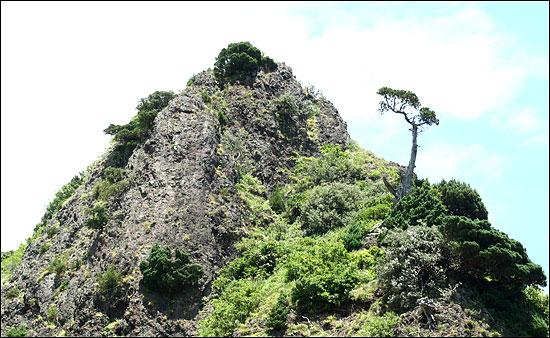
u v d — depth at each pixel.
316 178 60.47
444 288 35.97
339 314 37.81
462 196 43.66
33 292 46.56
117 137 55.81
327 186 56.22
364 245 45.00
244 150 60.09
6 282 52.53
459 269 37.69
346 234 46.56
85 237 49.09
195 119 55.12
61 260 47.88
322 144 67.75
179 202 47.38
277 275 43.78
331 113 73.00
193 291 42.00
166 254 42.59
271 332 37.50
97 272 44.50
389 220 45.31
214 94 65.62
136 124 57.38
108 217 48.47
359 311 37.34
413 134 54.09
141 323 39.66
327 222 52.12
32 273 49.00
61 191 66.38
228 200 50.81
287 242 49.56
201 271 42.59
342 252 42.31
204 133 53.69
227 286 43.31
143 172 51.03
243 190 55.03
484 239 36.75
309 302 38.59
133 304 40.59
